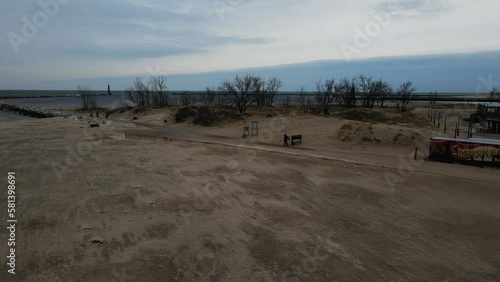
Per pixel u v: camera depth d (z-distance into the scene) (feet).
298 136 87.20
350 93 196.24
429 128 113.91
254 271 26.32
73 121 153.28
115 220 35.47
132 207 39.27
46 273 25.44
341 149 78.69
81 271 25.80
